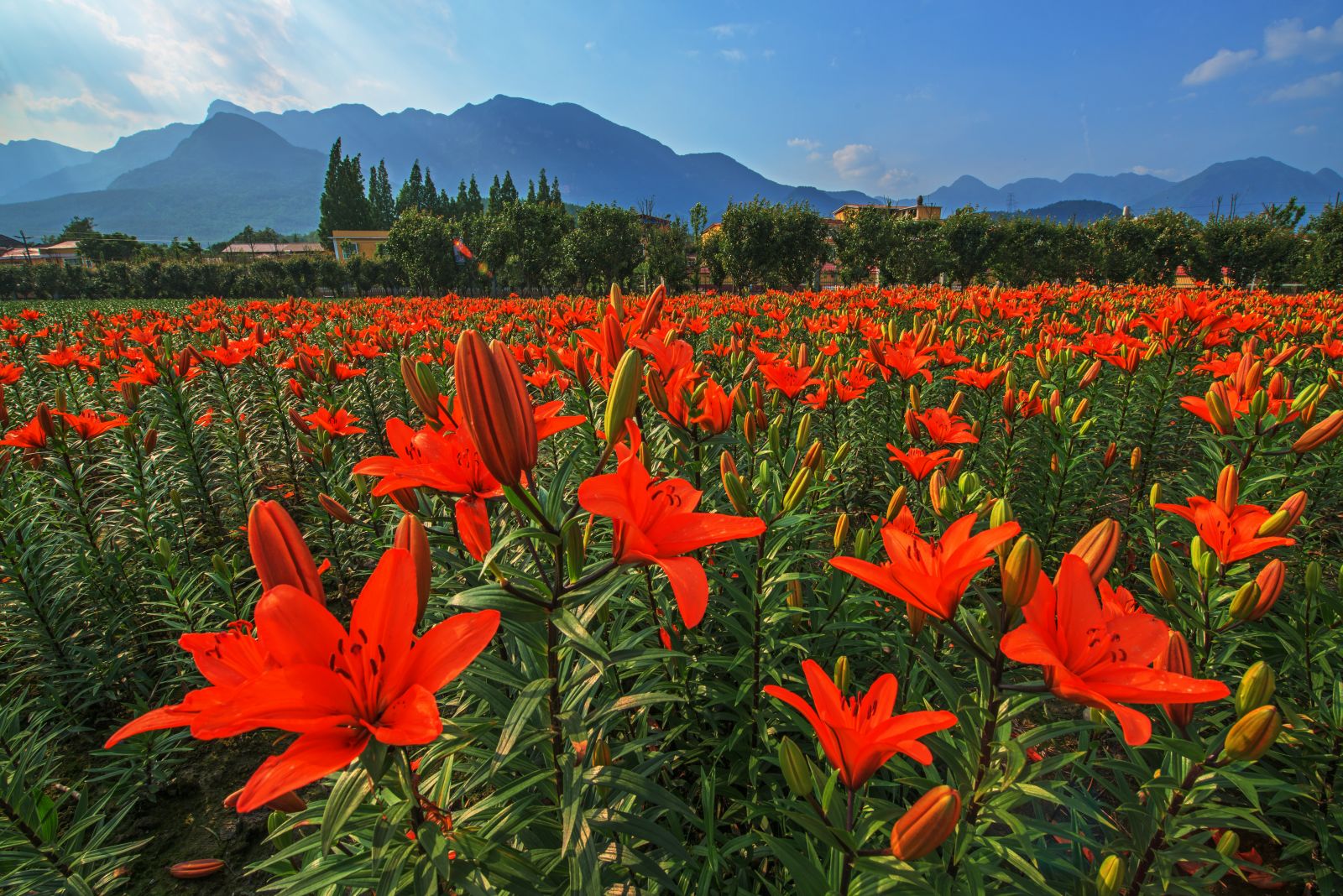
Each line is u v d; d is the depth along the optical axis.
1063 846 2.26
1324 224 35.84
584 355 3.26
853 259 47.47
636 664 2.10
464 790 1.81
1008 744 1.63
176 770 3.56
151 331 9.09
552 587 1.51
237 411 6.63
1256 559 4.07
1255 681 1.62
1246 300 13.07
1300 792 1.65
